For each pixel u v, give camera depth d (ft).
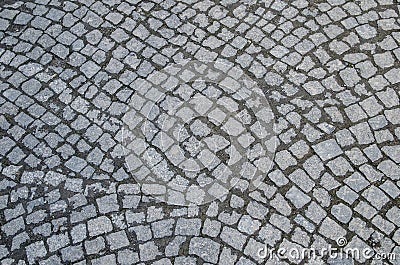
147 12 19.70
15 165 16.56
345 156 16.14
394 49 18.22
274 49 18.44
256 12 19.40
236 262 14.56
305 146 16.38
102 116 17.39
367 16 19.04
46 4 20.16
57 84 18.17
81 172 16.30
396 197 15.40
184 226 15.20
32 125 17.33
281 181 15.80
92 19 19.66
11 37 19.43
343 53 18.21
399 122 16.70
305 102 17.24
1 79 18.42
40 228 15.39
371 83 17.51
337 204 15.34
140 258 14.76
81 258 14.85
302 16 19.17
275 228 15.03
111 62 18.54
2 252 15.07
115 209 15.60
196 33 19.04
